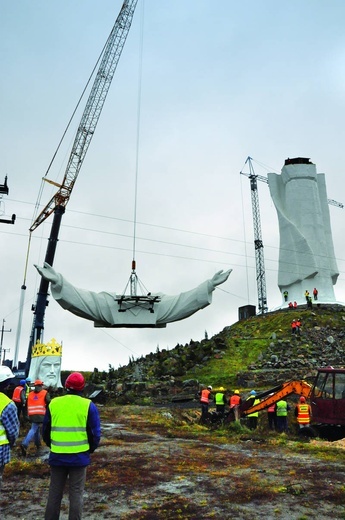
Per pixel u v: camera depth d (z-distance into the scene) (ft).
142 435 57.41
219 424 72.28
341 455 43.65
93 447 21.01
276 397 70.13
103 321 109.09
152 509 26.61
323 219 209.05
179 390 119.55
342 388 62.03
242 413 73.05
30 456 41.47
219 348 154.92
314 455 43.45
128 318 108.06
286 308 193.98
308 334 156.56
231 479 33.19
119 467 37.24
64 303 106.93
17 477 34.06
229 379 128.16
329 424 62.13
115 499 28.53
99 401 108.37
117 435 56.80
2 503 28.04
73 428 20.76
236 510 26.30
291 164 212.43
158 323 111.14
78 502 20.31
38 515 25.89
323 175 214.90
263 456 42.55
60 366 127.24
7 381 21.16
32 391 44.06
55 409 21.16
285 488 30.50
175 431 62.13
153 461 39.60
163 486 31.45
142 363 163.43
